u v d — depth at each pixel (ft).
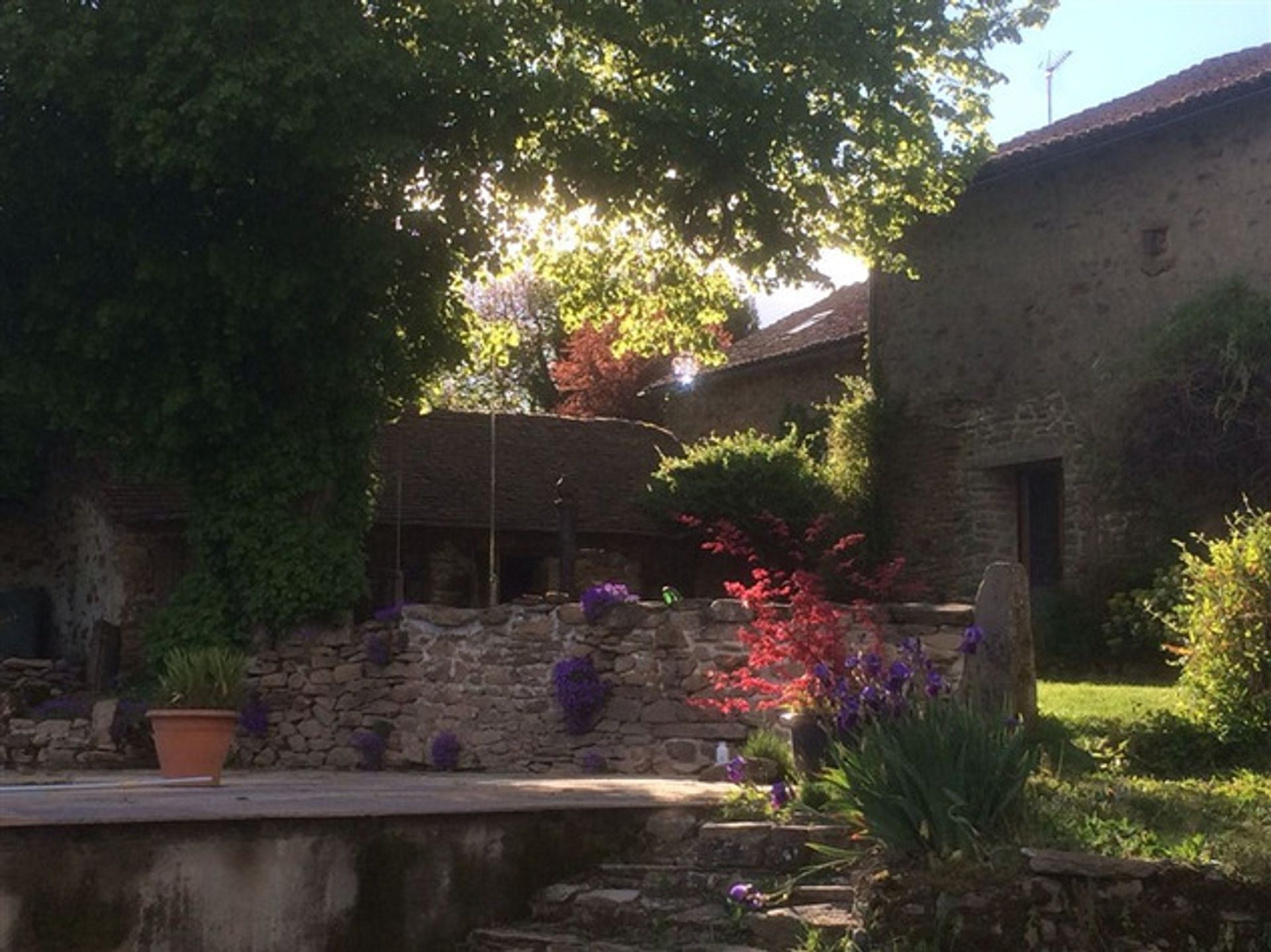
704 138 49.37
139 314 47.32
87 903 20.06
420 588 67.21
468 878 23.25
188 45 43.14
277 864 21.58
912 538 68.85
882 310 71.36
